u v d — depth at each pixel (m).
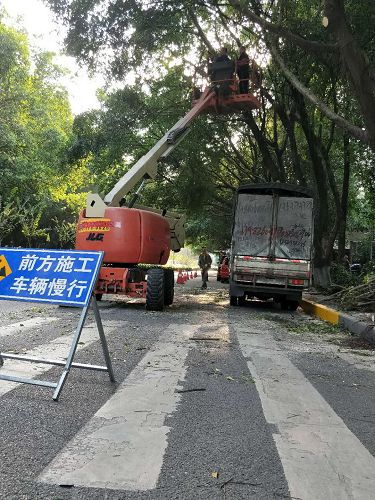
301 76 15.16
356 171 23.75
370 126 9.95
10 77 27.52
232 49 20.08
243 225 14.72
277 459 3.47
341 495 2.97
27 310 11.34
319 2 11.41
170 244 14.98
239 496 2.91
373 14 10.16
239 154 27.47
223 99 15.47
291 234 14.47
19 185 31.25
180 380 5.50
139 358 6.53
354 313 11.98
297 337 9.39
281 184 14.46
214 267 88.00
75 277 5.04
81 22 14.95
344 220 22.55
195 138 21.06
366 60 9.78
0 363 5.65
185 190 23.02
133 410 4.38
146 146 24.03
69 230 35.53
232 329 9.91
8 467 3.14
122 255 12.29
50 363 5.21
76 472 3.11
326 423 4.31
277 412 4.54
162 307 12.46
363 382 5.95
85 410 4.32
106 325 9.43
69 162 22.55
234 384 5.46
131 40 15.73
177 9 15.88
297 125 23.81
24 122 29.00
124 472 3.14
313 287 20.06
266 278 14.48
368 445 3.83
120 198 12.69
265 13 14.30
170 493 2.90
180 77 20.78
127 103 20.31
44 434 3.72
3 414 4.11
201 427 4.04
